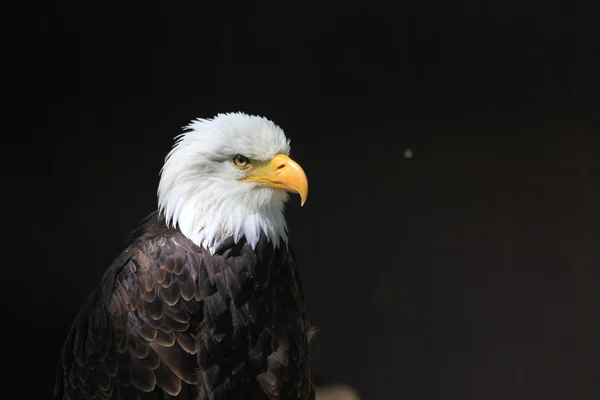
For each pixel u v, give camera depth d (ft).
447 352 39.91
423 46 40.37
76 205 41.22
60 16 41.04
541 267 39.60
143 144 41.34
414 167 40.42
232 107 41.24
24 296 40.14
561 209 39.55
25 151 41.16
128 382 19.44
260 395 20.21
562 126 39.65
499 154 40.01
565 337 39.42
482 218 39.99
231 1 40.93
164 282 19.34
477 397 39.73
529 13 39.75
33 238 40.93
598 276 39.19
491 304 39.78
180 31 41.19
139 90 41.37
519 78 39.96
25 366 39.09
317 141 40.81
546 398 39.47
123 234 41.19
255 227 20.17
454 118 40.27
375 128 40.68
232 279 19.77
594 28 39.32
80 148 41.37
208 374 19.58
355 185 40.68
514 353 39.65
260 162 19.77
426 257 40.22
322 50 40.86
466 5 40.01
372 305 40.29
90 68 41.29
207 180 19.83
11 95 41.11
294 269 21.71
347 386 39.19
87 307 21.04
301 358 21.16
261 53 41.11
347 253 40.50
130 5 41.09
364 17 40.57
